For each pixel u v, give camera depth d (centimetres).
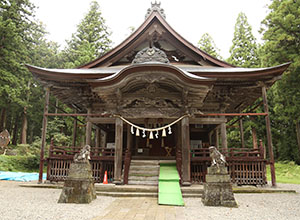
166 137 1703
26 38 2753
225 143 1208
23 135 2786
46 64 3084
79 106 1753
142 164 1180
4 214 564
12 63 2298
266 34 1962
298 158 2484
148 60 1052
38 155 2275
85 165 748
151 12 1380
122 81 989
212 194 707
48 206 662
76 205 681
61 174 1146
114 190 902
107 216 554
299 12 1806
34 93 3128
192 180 1126
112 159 1133
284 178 1917
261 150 1123
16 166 2031
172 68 959
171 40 1412
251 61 2703
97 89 1017
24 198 797
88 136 1243
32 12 2720
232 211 630
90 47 2628
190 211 623
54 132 2683
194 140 1725
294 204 746
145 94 1055
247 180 1102
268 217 567
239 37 2864
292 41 1897
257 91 1384
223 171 722
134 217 547
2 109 2725
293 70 1847
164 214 580
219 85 1277
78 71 1303
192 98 1027
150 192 881
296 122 2094
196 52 1393
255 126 2528
